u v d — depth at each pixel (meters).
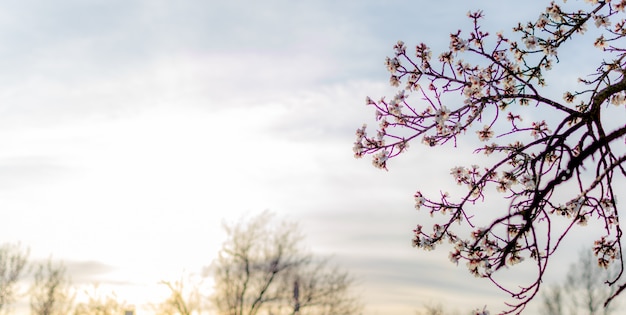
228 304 30.66
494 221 5.62
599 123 5.91
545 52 6.99
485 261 6.29
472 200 6.91
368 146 6.95
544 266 5.64
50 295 34.25
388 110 6.80
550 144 5.88
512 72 6.75
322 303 30.53
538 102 6.59
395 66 7.08
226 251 30.89
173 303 29.86
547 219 5.75
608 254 6.84
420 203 6.80
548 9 7.03
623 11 6.82
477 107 6.75
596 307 33.81
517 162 6.97
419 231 6.77
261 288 30.83
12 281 34.31
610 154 6.13
